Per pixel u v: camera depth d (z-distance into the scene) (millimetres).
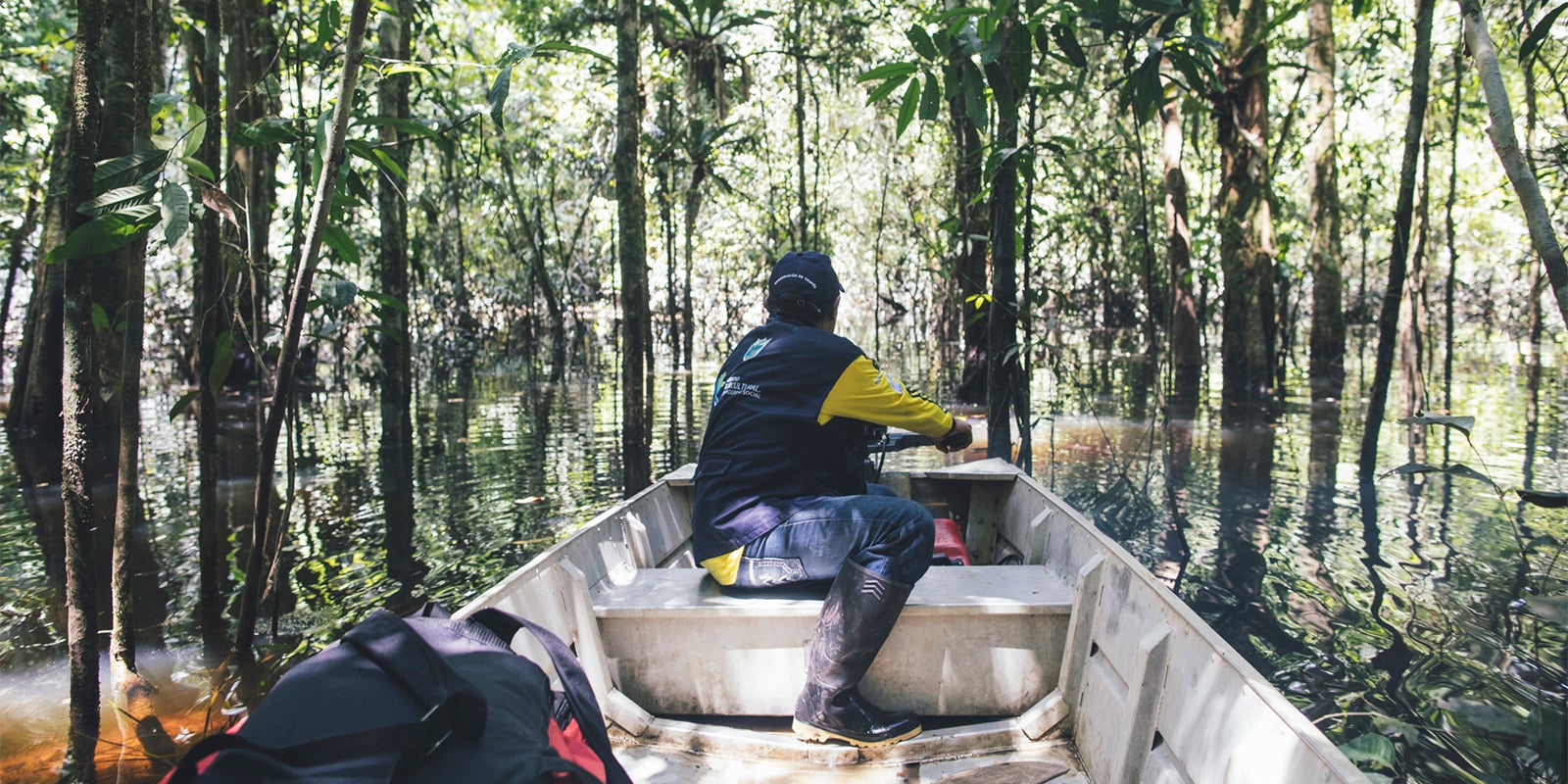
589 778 1225
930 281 19141
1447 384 10008
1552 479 5879
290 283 3881
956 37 3795
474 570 4520
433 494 6137
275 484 6551
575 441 8117
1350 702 2998
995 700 2701
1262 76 10680
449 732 1145
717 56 12109
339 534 5199
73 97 2859
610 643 2770
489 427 8922
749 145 15156
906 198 17312
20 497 6422
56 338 9055
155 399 11594
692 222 15242
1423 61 5285
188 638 3748
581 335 16734
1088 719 2479
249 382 11820
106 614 4023
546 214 17312
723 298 20844
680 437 8273
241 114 8281
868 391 2766
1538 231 2240
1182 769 1952
